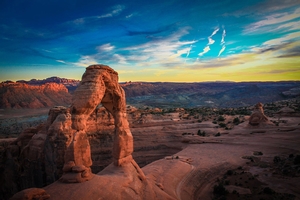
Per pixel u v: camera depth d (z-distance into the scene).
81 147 20.33
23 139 42.97
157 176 33.94
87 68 21.55
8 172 40.22
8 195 39.25
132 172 24.12
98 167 47.94
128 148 25.19
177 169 37.50
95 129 50.69
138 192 21.94
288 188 31.23
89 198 17.62
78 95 20.53
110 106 25.31
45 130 40.50
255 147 53.00
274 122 72.38
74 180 19.09
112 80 23.44
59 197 17.12
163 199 23.84
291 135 56.12
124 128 25.09
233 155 47.88
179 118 80.88
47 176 36.94
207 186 35.09
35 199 16.22
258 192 31.06
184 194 30.64
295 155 43.88
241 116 90.25
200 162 43.09
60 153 34.53
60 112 40.09
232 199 30.09
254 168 40.31
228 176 37.97
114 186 20.16
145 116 74.69
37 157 38.66
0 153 41.81
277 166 39.91
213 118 87.31
